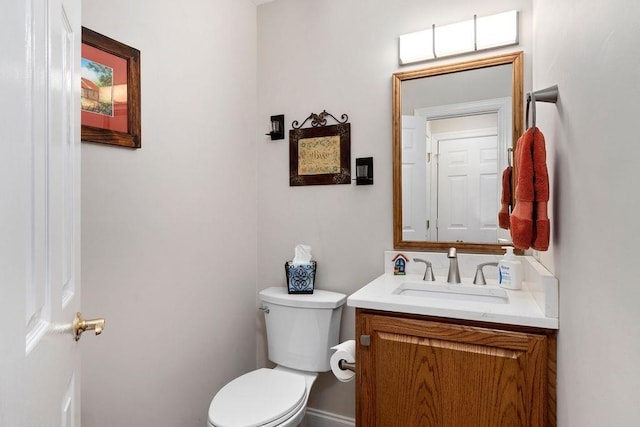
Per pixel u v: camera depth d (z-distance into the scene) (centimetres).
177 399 157
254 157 212
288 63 206
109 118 127
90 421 121
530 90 155
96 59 123
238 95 198
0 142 39
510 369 112
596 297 65
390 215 181
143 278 141
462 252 167
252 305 210
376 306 131
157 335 147
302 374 180
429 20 173
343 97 192
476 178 165
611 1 56
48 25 59
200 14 171
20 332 45
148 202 143
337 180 193
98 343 124
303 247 192
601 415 61
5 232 40
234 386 154
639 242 45
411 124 175
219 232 183
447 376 121
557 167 102
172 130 155
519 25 156
